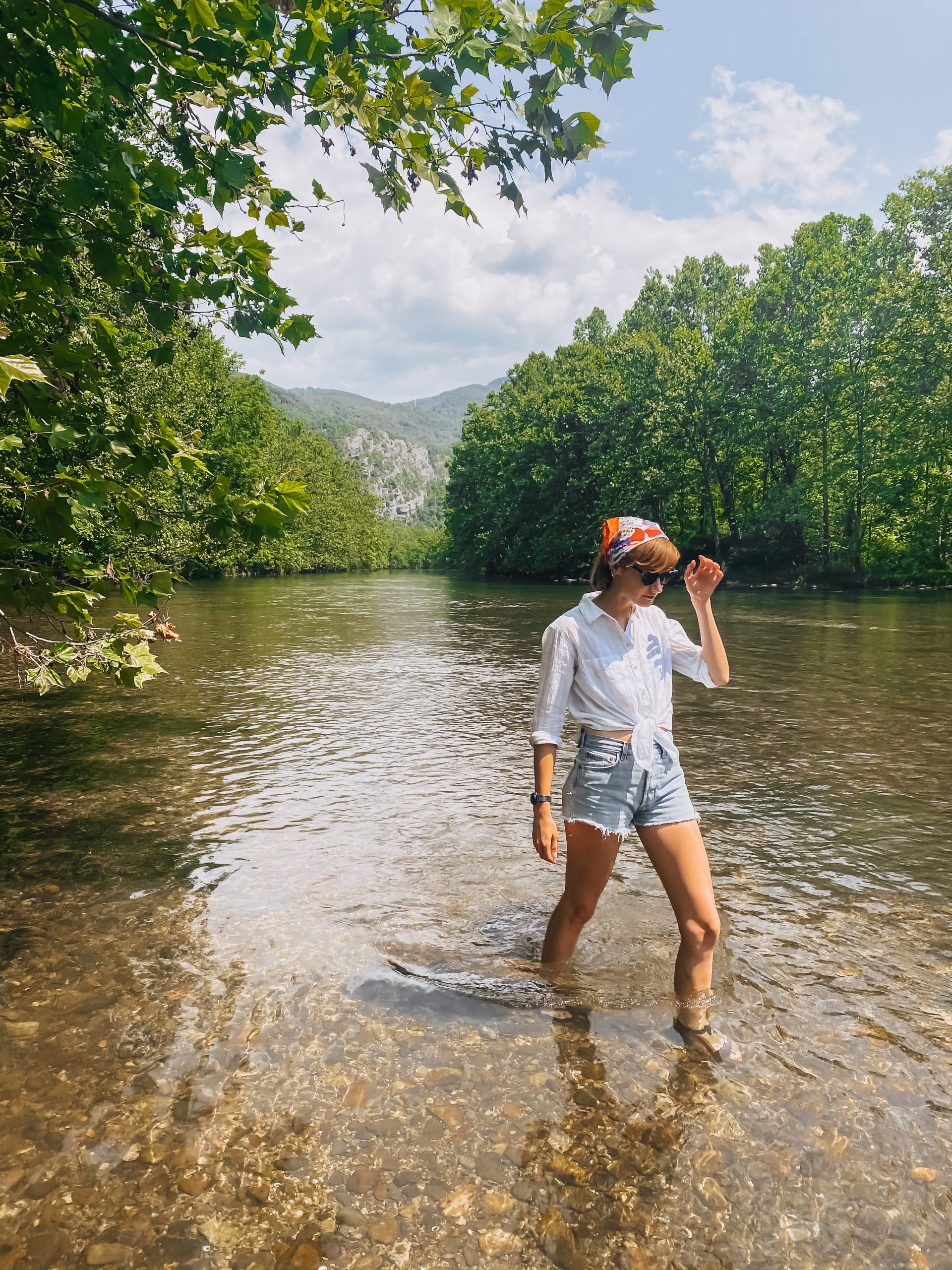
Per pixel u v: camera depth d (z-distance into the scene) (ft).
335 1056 7.75
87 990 8.97
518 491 176.76
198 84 9.34
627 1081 7.36
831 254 122.42
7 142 10.74
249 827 14.79
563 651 8.83
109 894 11.70
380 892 11.81
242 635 51.44
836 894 11.63
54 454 10.41
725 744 21.48
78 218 10.73
